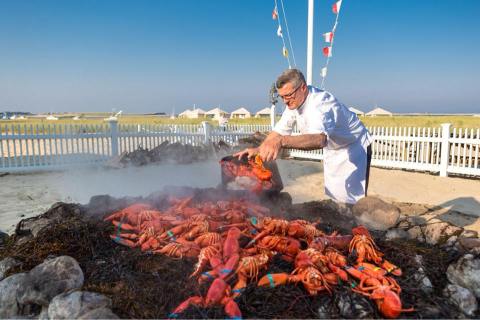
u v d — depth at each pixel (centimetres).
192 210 376
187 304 233
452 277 289
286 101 387
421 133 1241
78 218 382
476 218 616
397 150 1241
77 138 1242
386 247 329
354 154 451
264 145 314
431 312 242
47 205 725
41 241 341
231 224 331
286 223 314
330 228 393
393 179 1045
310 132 353
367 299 243
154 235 338
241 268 256
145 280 278
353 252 300
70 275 278
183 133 1504
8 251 358
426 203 759
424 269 296
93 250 328
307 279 246
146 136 1420
